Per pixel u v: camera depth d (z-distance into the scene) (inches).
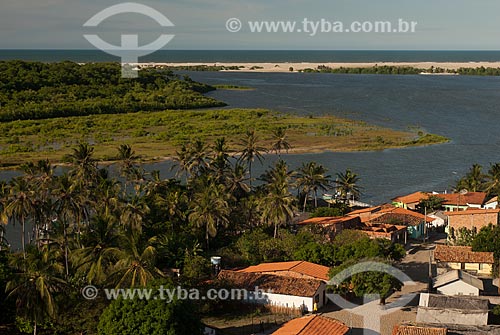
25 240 4746.6
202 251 3895.2
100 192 4084.6
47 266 2839.6
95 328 2903.5
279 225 4493.1
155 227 4099.4
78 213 3826.3
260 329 3036.4
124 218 3809.1
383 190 6441.9
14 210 3836.1
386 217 4891.7
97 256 3065.9
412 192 6348.4
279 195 4362.7
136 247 2947.8
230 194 4803.2
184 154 5477.4
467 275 3491.6
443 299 3093.0
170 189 4854.8
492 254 3870.6
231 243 4239.7
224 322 3174.2
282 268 3572.8
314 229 4350.4
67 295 2930.6
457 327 2748.5
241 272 3550.7
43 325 2906.0
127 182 5364.2
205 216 4153.5
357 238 4092.0
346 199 5757.9
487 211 4685.0
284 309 3312.0
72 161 4682.6
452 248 3971.5
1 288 2974.9
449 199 5664.4
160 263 3604.8
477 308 2989.7
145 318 2578.7
